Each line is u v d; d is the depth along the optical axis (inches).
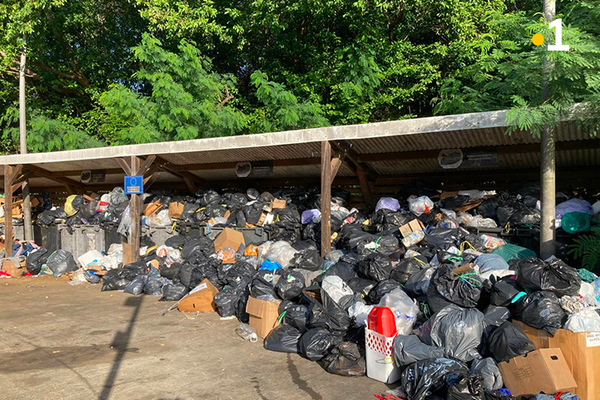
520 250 237.1
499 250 241.3
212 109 548.4
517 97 211.8
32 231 456.8
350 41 573.0
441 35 578.2
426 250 251.8
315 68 574.6
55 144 617.6
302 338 193.6
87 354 197.9
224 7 601.0
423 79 543.5
